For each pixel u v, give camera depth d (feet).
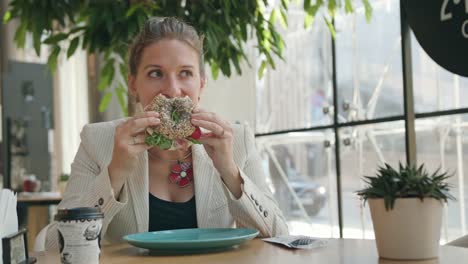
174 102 4.41
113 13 7.75
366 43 10.05
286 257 3.47
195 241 3.63
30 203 12.71
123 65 8.59
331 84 11.07
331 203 11.14
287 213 12.43
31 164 18.49
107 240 5.01
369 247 3.73
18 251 3.26
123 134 4.28
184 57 4.85
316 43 11.48
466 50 6.68
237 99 13.29
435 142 8.86
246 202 4.49
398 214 3.16
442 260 3.15
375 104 9.87
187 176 5.12
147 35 4.93
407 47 7.93
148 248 3.77
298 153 11.99
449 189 3.24
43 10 8.14
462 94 8.46
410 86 7.95
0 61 19.15
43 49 20.26
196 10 8.10
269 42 8.67
